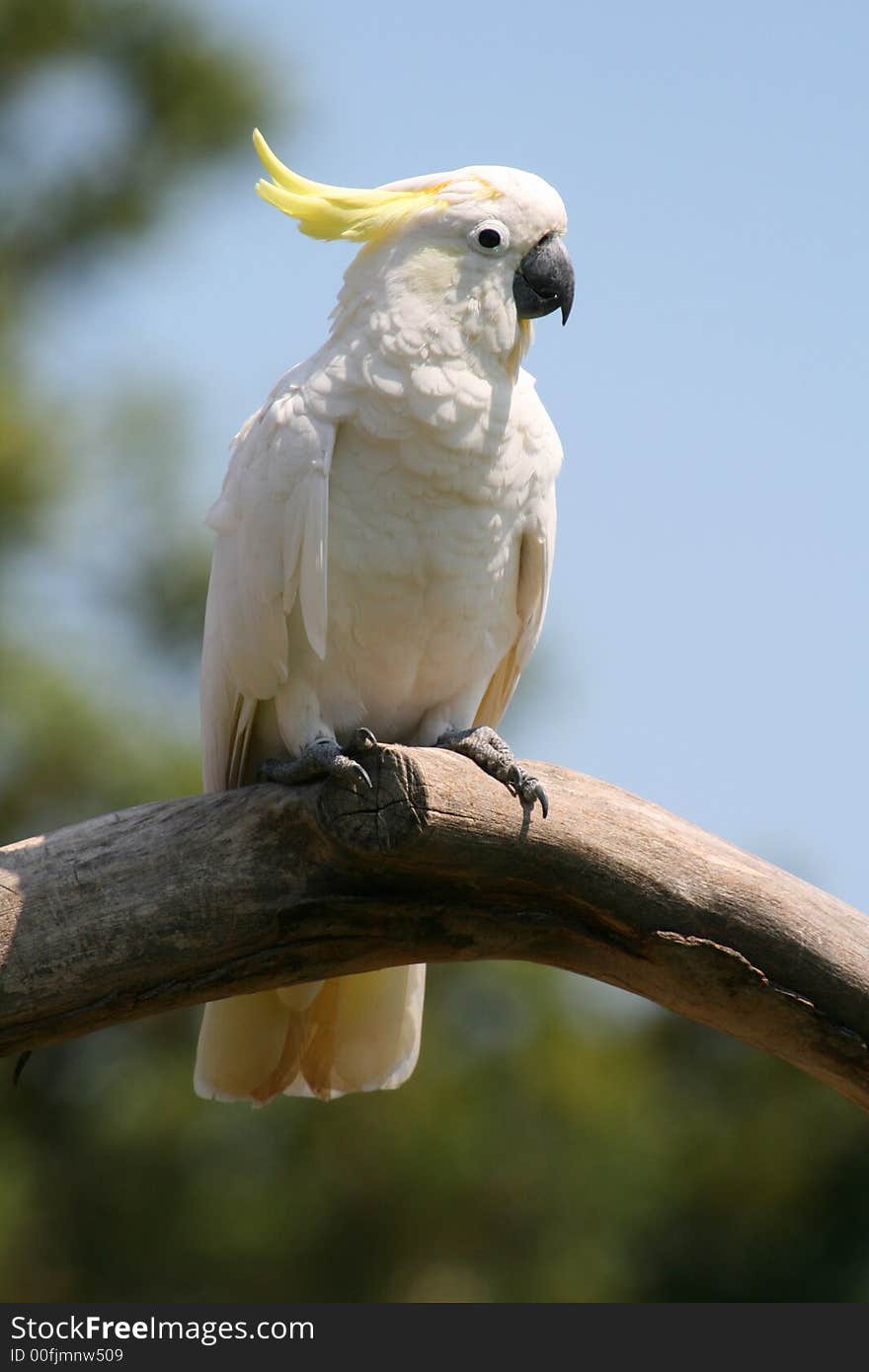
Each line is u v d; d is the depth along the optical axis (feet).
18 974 28.99
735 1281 67.46
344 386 31.81
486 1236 61.31
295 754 33.76
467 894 29.91
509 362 32.45
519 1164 60.54
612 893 29.48
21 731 57.41
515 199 31.94
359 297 32.30
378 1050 34.96
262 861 29.53
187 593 62.95
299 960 30.01
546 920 30.04
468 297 31.78
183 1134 60.39
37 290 73.20
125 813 29.99
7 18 71.15
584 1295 60.80
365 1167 59.77
